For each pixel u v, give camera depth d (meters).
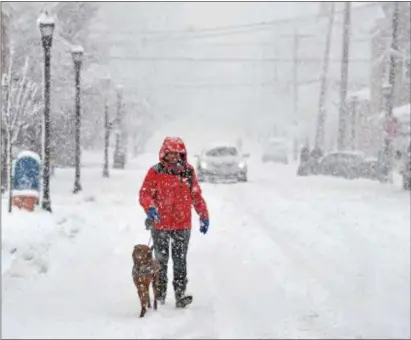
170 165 23.62
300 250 36.00
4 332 19.61
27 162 46.41
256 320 21.92
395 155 101.31
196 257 33.97
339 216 51.03
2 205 44.56
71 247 35.03
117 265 31.47
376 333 20.67
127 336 19.45
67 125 100.25
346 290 26.66
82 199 59.28
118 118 123.69
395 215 51.72
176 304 23.41
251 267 31.34
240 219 49.34
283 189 77.19
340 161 108.19
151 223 23.03
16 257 29.80
